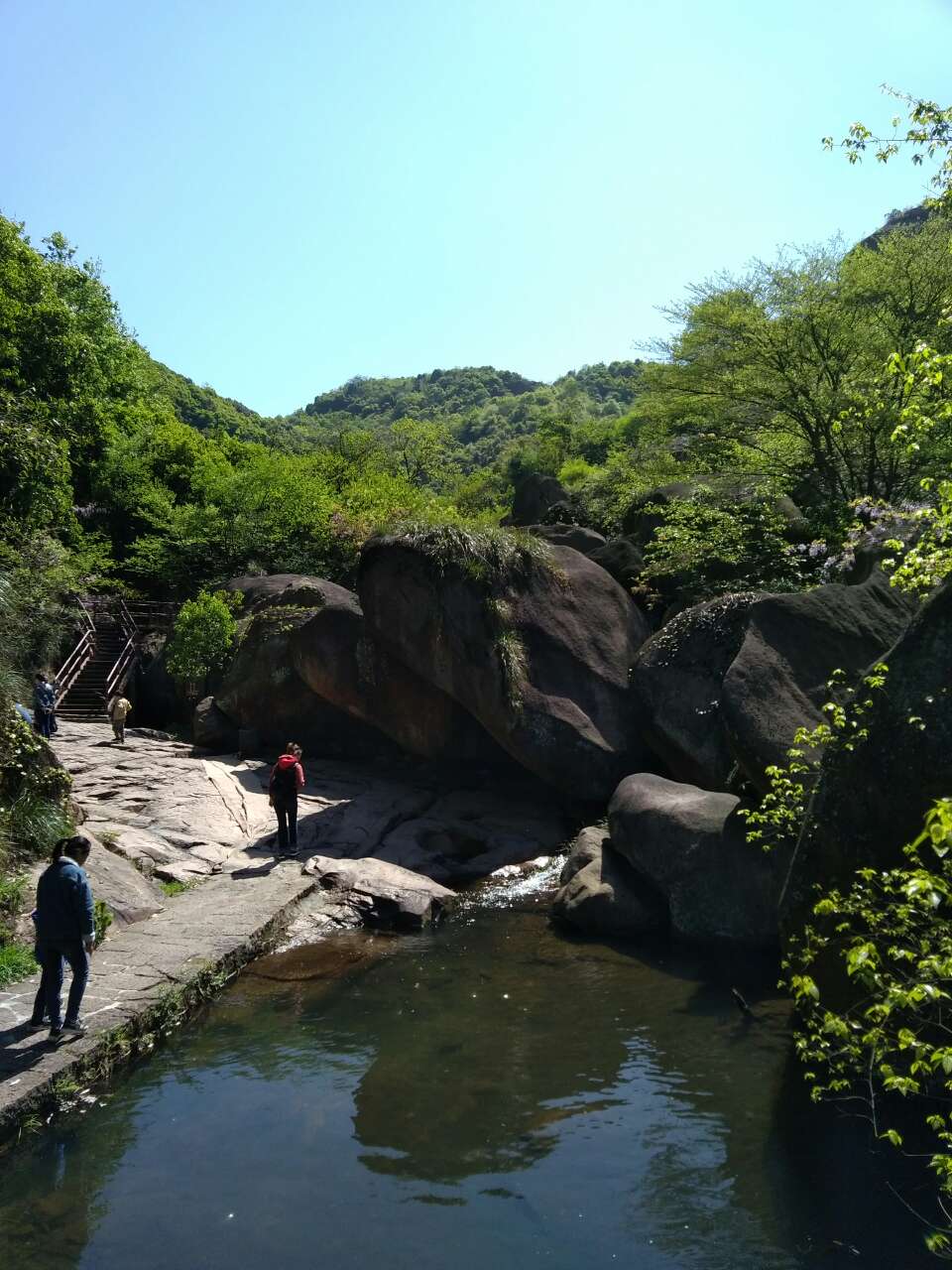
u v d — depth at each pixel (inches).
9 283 994.1
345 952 350.9
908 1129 204.7
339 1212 186.9
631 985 307.9
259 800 555.5
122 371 1389.0
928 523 383.2
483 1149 210.1
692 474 751.7
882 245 630.5
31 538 716.7
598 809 530.3
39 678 681.0
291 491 1074.1
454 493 2015.3
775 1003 286.4
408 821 528.7
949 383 201.3
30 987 285.7
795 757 337.1
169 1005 282.5
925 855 209.3
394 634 557.6
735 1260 167.6
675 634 496.7
